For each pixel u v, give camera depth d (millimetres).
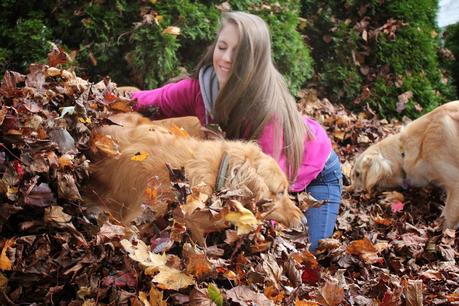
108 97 2713
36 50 4211
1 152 2221
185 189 2295
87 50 4375
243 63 2941
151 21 4320
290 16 5266
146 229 2295
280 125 3033
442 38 7746
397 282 2902
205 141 2609
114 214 2475
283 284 2457
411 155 4672
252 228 2285
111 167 2512
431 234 4105
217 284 2344
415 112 6004
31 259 2188
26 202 2166
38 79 2576
